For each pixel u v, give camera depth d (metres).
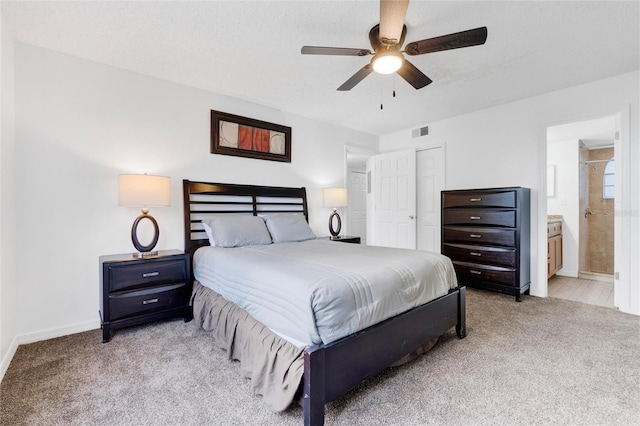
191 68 2.71
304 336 1.37
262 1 1.84
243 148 3.48
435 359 1.97
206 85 3.09
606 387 1.65
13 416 1.42
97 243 2.57
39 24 2.05
